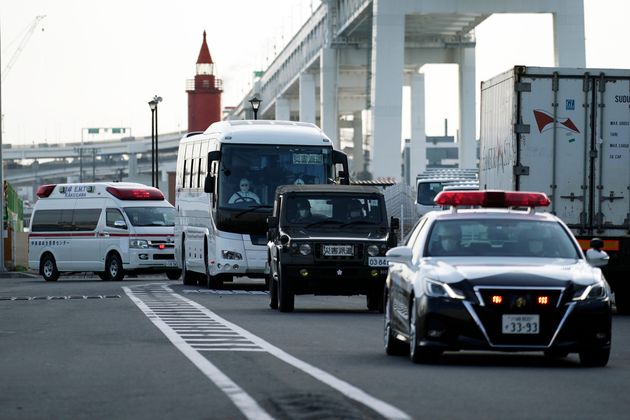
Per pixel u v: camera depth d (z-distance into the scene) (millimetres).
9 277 114000
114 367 30625
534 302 30375
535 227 33500
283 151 73312
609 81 55250
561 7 171875
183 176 83625
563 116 55250
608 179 55219
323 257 54062
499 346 30359
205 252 76438
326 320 48844
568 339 30469
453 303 30516
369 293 55094
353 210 55625
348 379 27719
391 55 183000
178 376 28438
